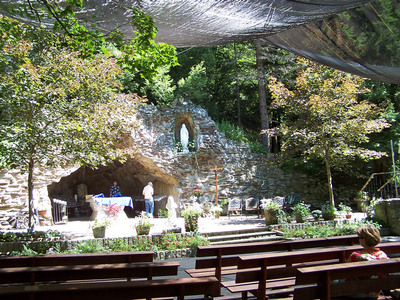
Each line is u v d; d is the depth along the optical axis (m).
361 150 14.18
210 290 3.24
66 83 10.09
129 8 5.06
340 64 6.22
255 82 24.97
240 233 11.75
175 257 9.53
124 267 3.78
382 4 4.75
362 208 16.50
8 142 9.60
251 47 23.78
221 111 25.91
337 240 5.60
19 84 9.72
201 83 21.41
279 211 12.74
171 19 5.41
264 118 21.36
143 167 18.94
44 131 9.91
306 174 19.48
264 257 4.06
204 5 4.99
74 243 9.48
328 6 5.00
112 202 14.38
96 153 10.51
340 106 13.98
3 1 5.00
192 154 17.58
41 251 9.24
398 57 5.28
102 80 10.50
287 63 21.41
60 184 19.03
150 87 20.38
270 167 19.09
